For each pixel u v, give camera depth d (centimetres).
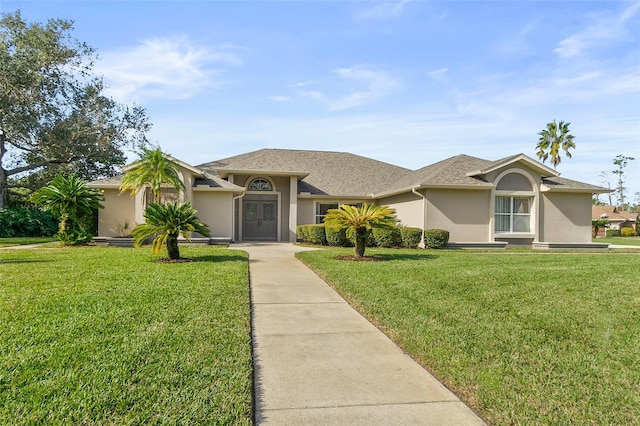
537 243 1750
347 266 1015
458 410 314
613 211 5481
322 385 356
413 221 1784
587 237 1823
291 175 1975
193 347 418
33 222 2222
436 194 1692
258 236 2053
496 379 362
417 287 750
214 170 1956
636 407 312
